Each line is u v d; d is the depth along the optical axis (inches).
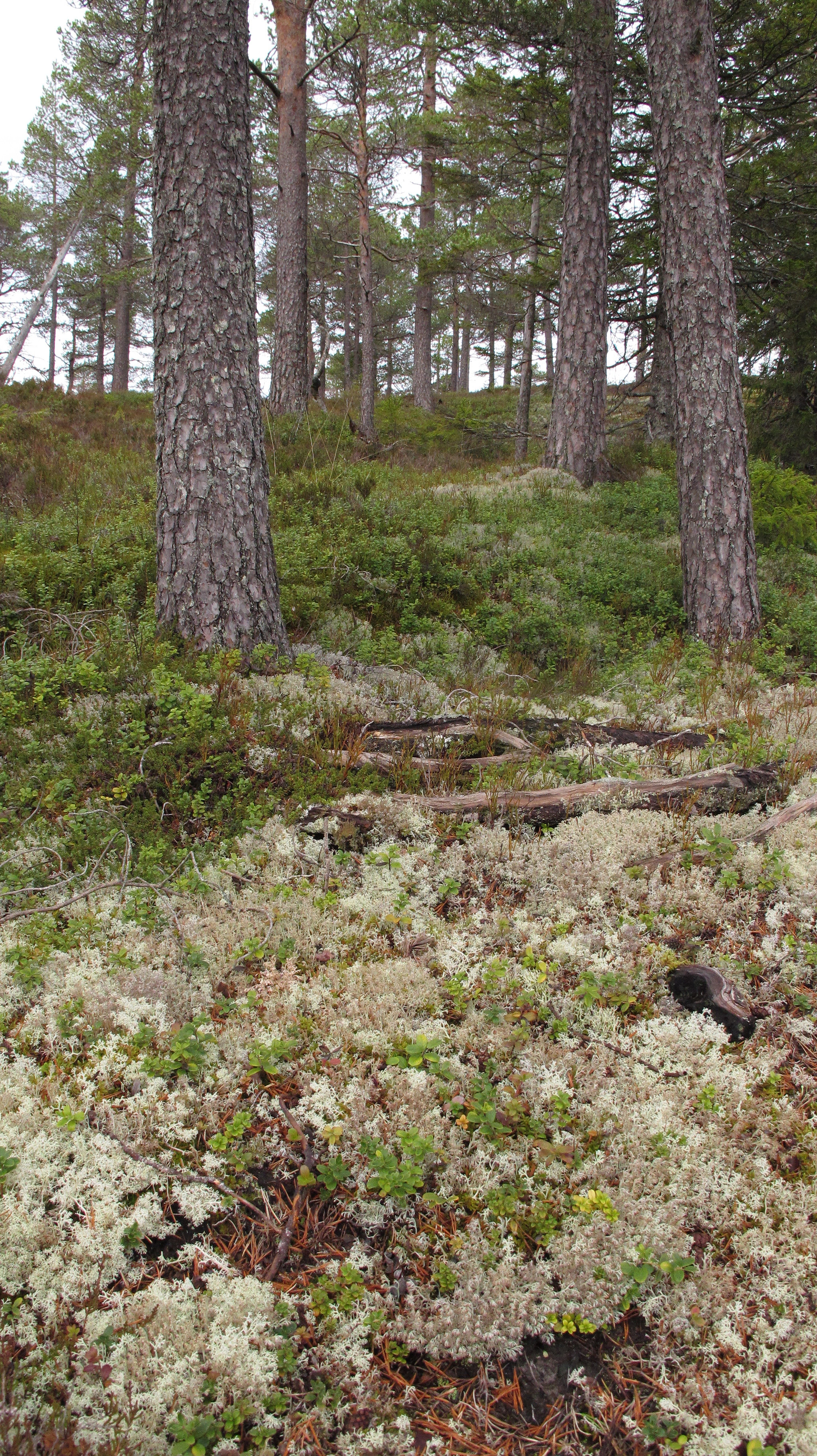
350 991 116.7
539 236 711.1
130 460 433.7
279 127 580.7
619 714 224.8
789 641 311.1
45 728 165.9
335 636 255.9
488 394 1344.7
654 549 384.5
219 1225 90.9
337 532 324.5
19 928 124.3
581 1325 80.8
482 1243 86.0
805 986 123.9
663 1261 84.4
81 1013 110.4
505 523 387.2
